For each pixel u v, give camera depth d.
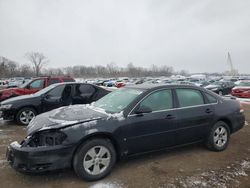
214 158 4.74
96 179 3.79
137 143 4.20
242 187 3.58
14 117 7.74
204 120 4.95
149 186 3.61
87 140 3.79
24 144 3.71
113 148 3.99
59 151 3.59
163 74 123.12
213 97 5.28
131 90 4.82
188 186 3.61
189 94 4.96
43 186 3.61
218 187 3.58
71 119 3.94
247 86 18.16
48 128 3.67
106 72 109.44
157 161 4.57
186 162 4.54
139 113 4.23
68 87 8.32
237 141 5.95
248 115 9.81
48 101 7.96
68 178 3.87
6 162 4.47
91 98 8.48
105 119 3.98
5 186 3.60
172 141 4.59
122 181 3.77
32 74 93.19
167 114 4.50
